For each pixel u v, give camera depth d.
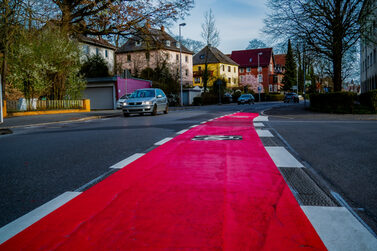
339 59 21.22
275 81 97.19
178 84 43.41
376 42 21.05
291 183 3.79
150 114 20.55
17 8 19.48
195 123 12.41
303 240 2.30
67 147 7.12
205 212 2.84
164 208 2.97
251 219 2.68
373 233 2.41
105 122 14.84
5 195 3.62
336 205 3.02
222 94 54.22
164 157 5.45
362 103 19.56
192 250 2.16
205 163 4.88
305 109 23.38
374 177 4.04
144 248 2.21
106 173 4.51
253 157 5.32
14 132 11.59
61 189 3.80
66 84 25.47
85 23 25.75
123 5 23.12
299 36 20.98
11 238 2.47
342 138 7.65
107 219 2.76
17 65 21.94
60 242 2.37
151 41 27.19
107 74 40.59
